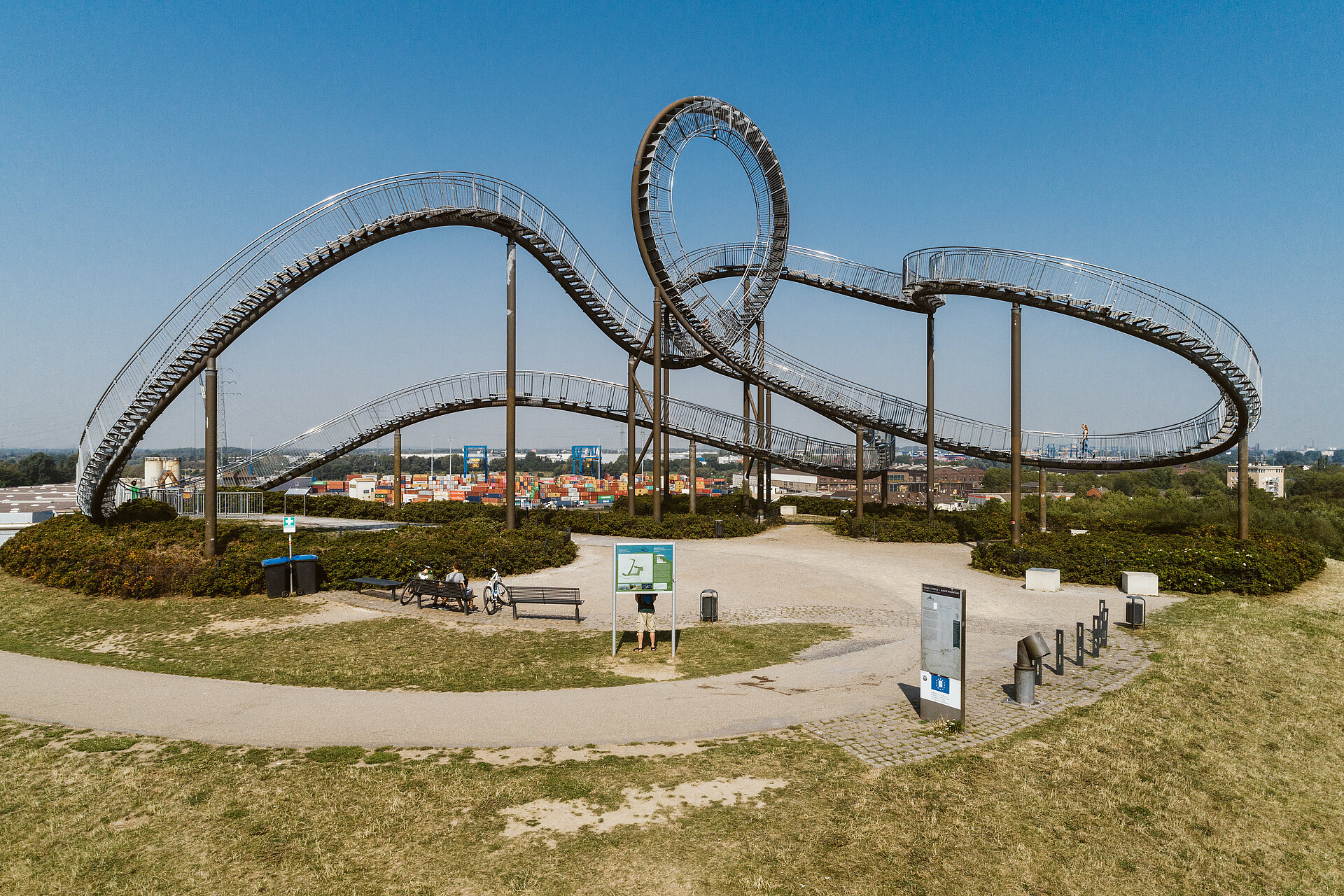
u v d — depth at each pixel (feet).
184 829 30.81
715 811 32.48
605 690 49.11
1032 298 109.50
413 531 104.58
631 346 150.10
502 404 161.27
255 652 59.00
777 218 145.48
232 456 236.63
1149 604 78.02
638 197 133.08
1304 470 470.80
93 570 79.51
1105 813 34.55
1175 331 100.22
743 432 152.76
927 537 131.44
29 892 26.45
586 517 143.02
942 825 32.32
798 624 69.62
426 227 117.70
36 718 43.70
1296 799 38.58
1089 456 136.26
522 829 30.81
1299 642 64.75
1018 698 47.37
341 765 36.68
